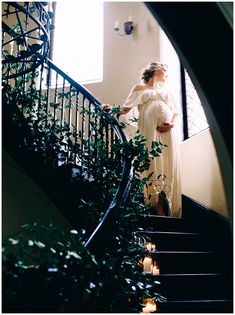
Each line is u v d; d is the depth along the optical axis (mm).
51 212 4043
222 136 2176
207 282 3781
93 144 3971
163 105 5309
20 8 3545
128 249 3223
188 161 6020
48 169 3820
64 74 4309
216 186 5273
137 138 3742
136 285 2773
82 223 3639
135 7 7160
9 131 3795
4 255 2096
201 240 4500
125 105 5418
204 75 2146
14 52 6113
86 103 6664
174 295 3629
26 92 4371
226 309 3455
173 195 5160
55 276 1987
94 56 7520
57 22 7863
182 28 2088
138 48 6887
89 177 3992
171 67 6695
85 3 7879
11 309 1938
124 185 3143
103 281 2316
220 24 2031
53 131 4012
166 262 3955
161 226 4609
